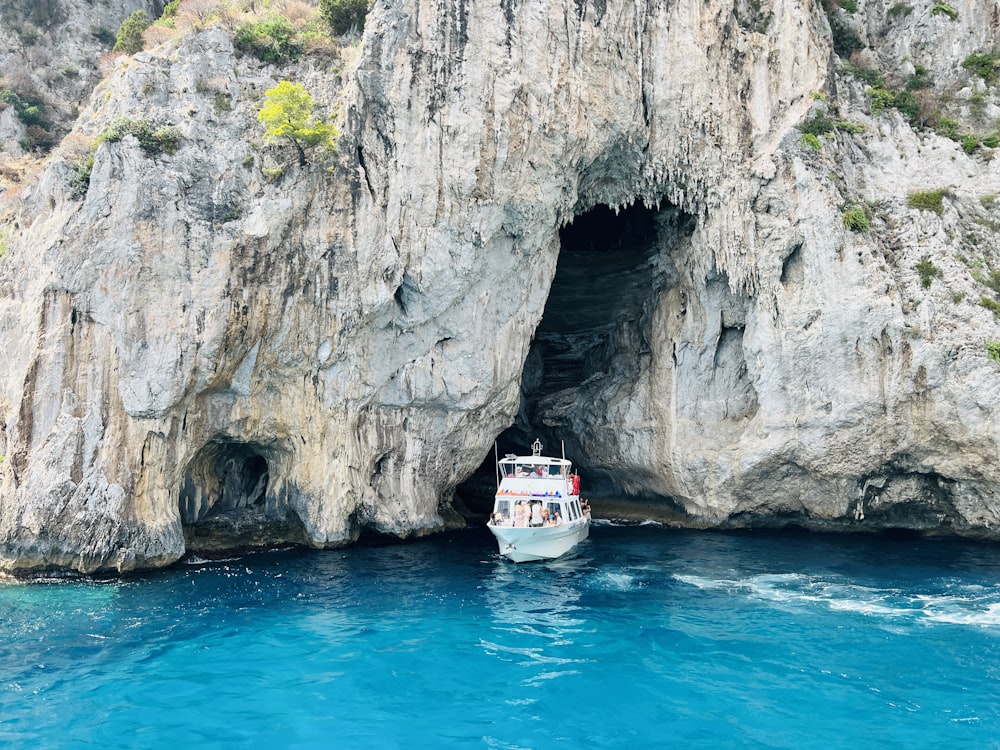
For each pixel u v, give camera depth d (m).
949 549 28.75
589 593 22.67
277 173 26.61
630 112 30.14
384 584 23.48
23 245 26.27
